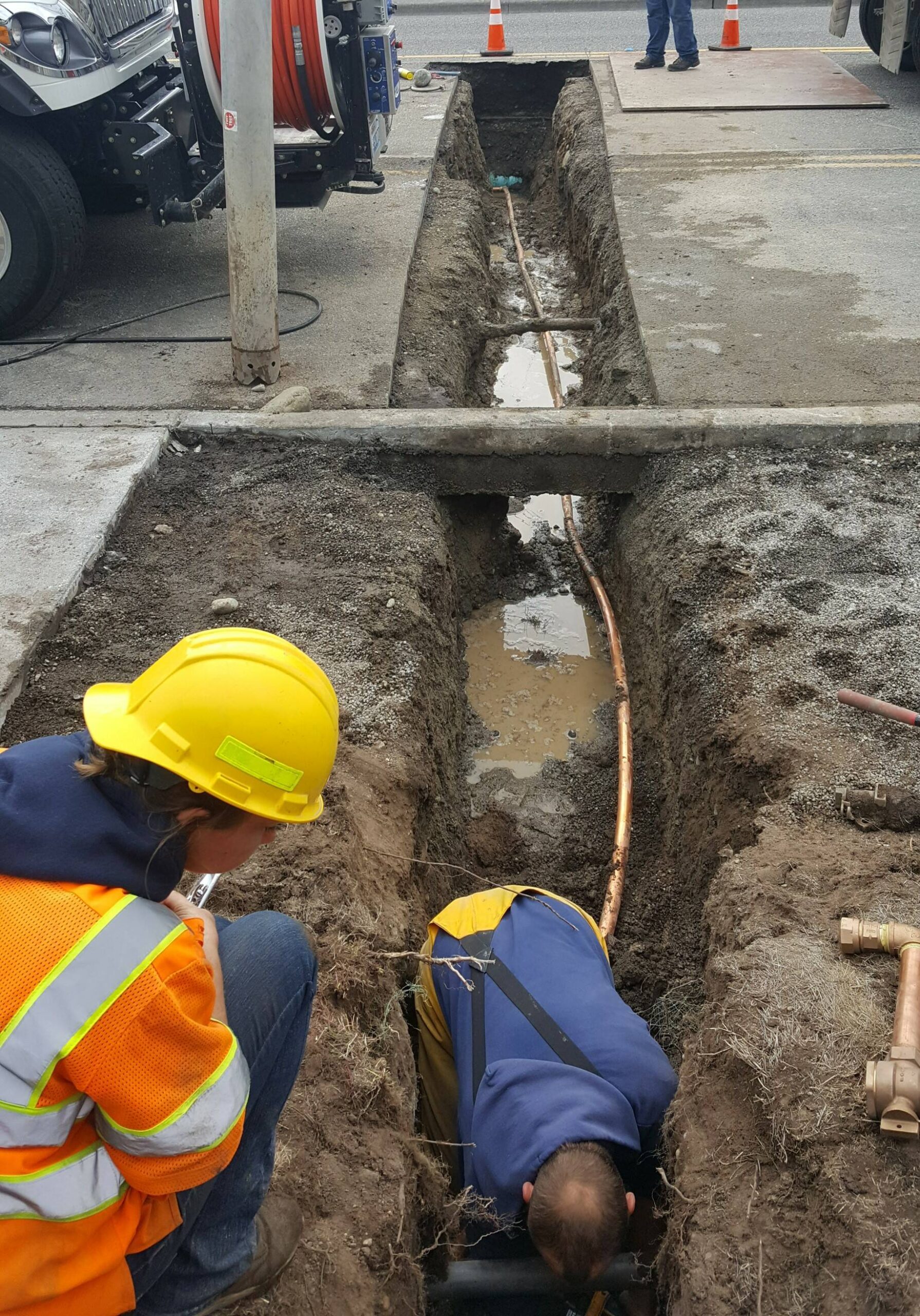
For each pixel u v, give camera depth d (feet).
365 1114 8.43
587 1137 7.82
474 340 24.38
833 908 9.63
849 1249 7.21
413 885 11.53
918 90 37.32
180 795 5.02
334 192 28.60
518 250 33.42
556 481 17.78
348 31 20.43
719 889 10.41
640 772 15.70
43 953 4.50
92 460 16.52
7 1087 4.46
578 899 14.40
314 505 16.26
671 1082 8.92
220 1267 5.97
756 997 8.79
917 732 11.89
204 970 4.83
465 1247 8.92
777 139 32.55
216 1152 4.90
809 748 11.75
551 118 42.01
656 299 22.25
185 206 20.71
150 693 5.32
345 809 10.85
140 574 14.69
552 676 18.17
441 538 16.66
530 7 55.47
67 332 20.77
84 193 25.91
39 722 12.16
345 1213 7.75
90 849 4.70
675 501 16.56
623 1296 8.71
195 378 19.03
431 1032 9.89
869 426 17.04
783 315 21.22
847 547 15.06
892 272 23.00
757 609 14.01
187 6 19.76
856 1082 8.04
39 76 18.04
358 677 13.19
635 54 43.27
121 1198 5.00
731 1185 7.98
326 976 9.16
